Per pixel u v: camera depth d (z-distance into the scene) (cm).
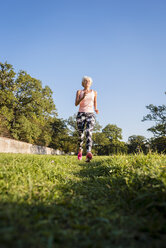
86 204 202
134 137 6241
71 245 118
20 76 2916
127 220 161
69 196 240
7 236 106
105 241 126
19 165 365
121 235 131
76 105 464
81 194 254
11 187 235
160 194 186
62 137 5050
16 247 103
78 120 450
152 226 140
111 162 432
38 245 111
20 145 2711
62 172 383
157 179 229
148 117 3058
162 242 121
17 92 2995
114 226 148
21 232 125
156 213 166
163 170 259
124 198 222
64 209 191
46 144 4634
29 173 313
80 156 469
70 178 354
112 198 232
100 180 334
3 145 2255
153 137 2798
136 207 195
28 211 173
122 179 289
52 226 143
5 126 3094
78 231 138
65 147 5338
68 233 132
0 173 286
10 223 129
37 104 3108
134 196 214
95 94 474
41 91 3250
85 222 158
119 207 198
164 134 2853
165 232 136
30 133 3228
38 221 149
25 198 211
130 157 443
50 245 110
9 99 2744
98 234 133
